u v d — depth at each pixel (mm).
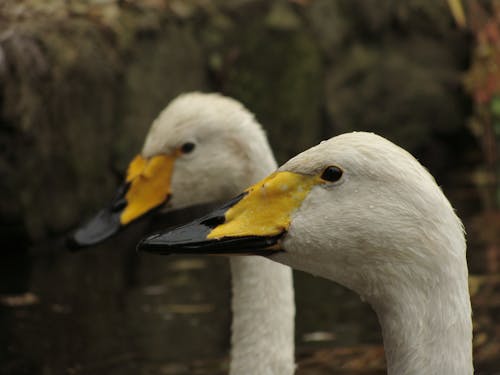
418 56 14484
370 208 3656
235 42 12648
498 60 13398
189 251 3908
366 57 14031
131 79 11312
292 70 13055
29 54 10289
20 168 10172
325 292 8750
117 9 11453
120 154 11133
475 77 13523
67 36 10766
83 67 10781
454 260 3529
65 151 10609
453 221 3570
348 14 13977
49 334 7715
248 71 12734
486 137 13469
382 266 3656
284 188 3879
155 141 6328
